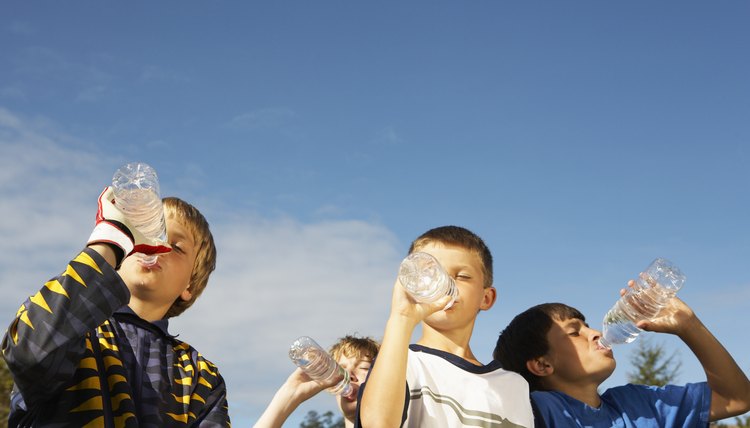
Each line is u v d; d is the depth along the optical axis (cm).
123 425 233
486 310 343
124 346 261
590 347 406
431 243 335
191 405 271
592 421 380
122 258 228
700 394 389
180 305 329
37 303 210
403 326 273
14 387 235
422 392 294
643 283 381
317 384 368
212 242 338
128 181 234
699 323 384
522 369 424
